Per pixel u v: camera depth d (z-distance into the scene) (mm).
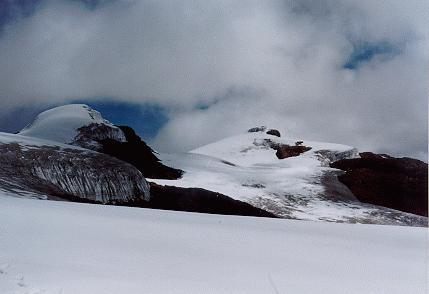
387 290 10023
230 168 114625
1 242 11344
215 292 8695
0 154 59656
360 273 11758
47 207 22688
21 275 8422
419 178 101875
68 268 9359
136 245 13055
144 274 9570
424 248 17625
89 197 61250
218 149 185875
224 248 14234
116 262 10477
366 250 16203
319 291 9516
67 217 18438
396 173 106938
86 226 16094
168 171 103188
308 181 102000
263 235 18672
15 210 19297
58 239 12625
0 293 7289
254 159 172125
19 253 10281
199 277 9820
